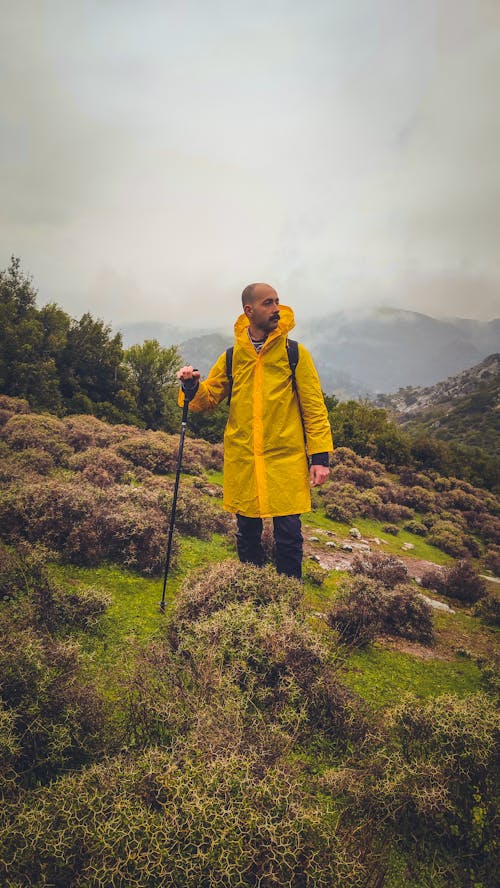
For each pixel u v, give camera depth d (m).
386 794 1.84
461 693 3.46
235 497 3.46
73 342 23.61
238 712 1.99
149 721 2.09
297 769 1.95
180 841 1.43
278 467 3.32
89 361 24.09
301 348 3.36
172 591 4.18
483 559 11.54
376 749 2.21
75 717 1.99
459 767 1.95
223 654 2.40
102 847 1.42
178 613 3.09
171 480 9.49
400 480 20.14
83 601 3.26
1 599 3.14
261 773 1.74
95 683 2.31
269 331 3.32
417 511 15.91
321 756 2.22
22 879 1.39
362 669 3.54
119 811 1.49
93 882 1.37
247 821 1.48
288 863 1.41
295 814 1.55
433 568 8.96
